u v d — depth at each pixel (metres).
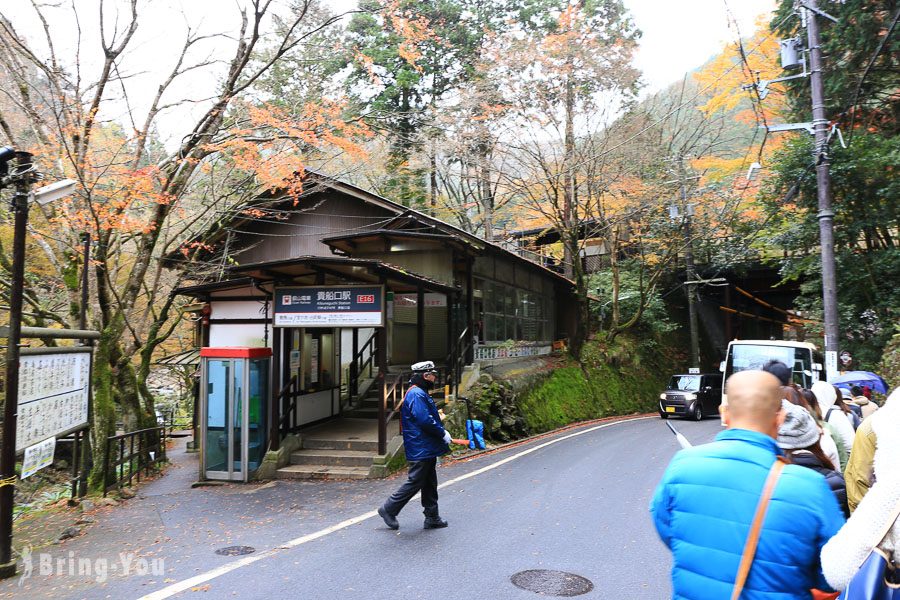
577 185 22.44
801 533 1.98
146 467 10.68
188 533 6.62
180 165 10.31
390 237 15.06
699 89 22.25
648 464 10.68
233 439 9.77
